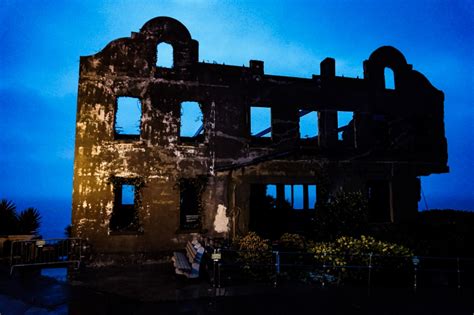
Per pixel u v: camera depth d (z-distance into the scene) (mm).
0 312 6938
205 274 10250
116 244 12336
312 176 14711
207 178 13594
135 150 13000
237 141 14195
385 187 16406
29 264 10344
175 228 12961
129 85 13289
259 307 7266
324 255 9906
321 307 7277
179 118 13711
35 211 16062
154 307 7273
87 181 12453
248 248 10273
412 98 16828
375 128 17094
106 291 8477
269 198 17000
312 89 15391
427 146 16609
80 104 12758
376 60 16562
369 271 9023
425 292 8438
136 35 13641
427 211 15922
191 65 14102
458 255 11398
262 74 14867
